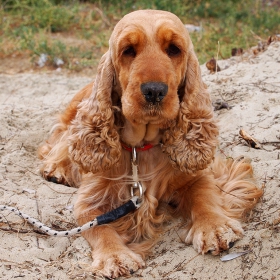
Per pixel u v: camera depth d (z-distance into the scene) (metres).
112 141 0.91
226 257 0.83
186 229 0.91
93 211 0.94
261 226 0.88
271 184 0.97
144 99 0.81
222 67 1.49
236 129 1.14
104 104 0.90
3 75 1.79
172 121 0.90
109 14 2.37
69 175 1.10
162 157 0.94
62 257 0.87
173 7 2.35
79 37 2.16
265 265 0.81
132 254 0.85
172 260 0.84
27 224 0.93
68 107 1.18
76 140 0.92
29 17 2.29
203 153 0.91
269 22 2.16
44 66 1.90
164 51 0.86
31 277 0.81
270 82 1.28
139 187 0.93
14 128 1.25
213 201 0.92
